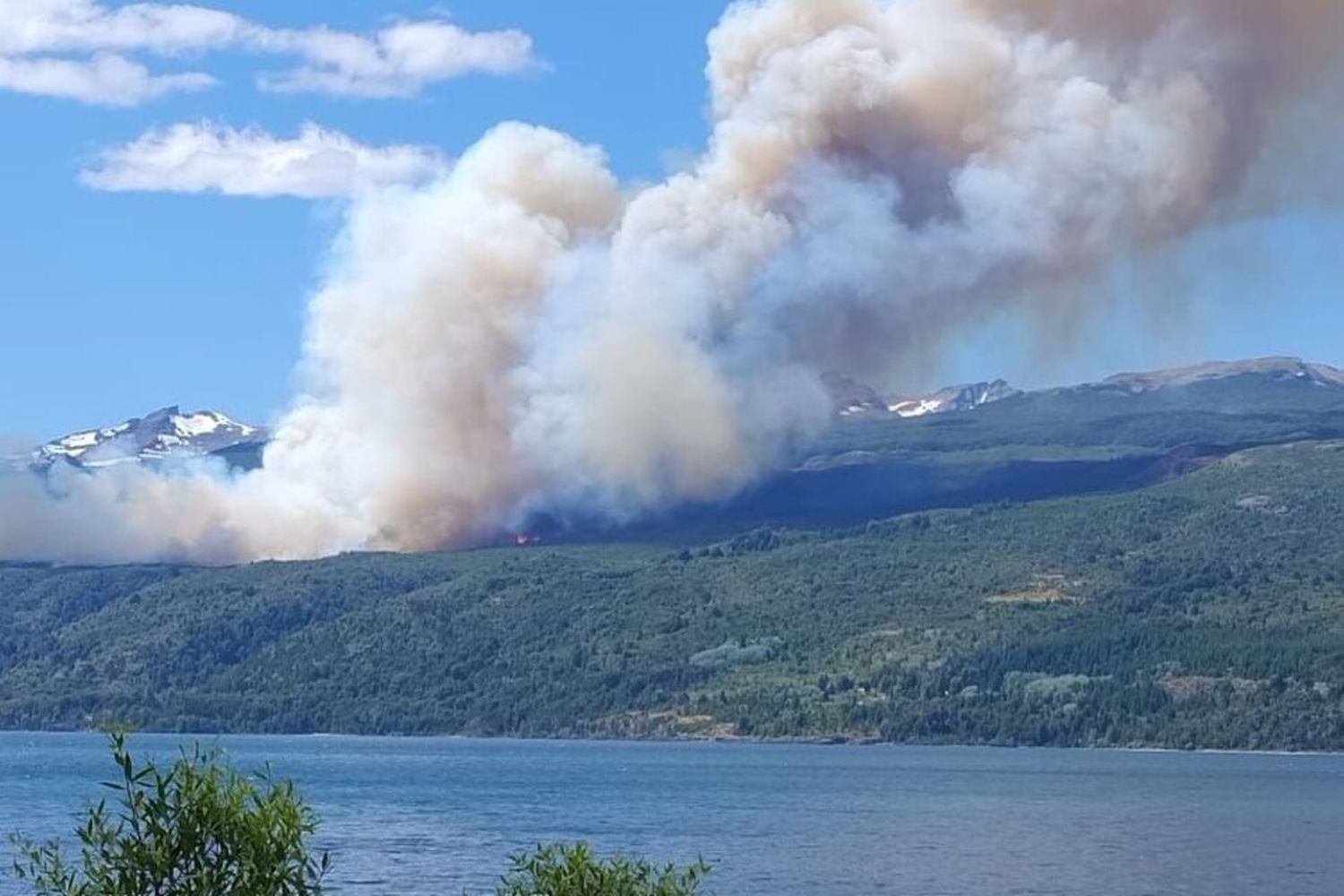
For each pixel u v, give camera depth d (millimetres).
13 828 144250
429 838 144625
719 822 168125
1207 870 126688
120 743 29766
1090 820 173125
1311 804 197625
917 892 112875
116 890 28922
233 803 29500
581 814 174500
